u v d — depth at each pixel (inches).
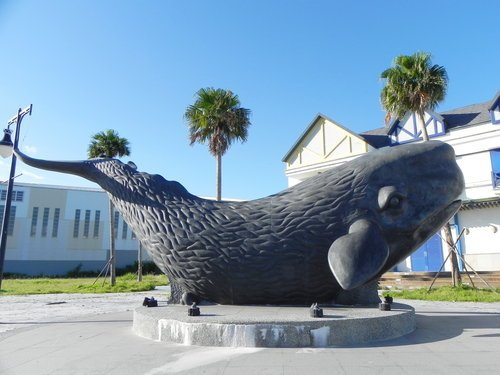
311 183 301.0
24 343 252.5
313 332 217.2
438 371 168.9
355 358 190.7
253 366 179.8
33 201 1833.2
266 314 246.4
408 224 281.3
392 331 238.7
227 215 298.8
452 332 256.7
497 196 829.8
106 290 849.5
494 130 848.3
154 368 180.4
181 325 231.5
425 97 693.3
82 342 245.4
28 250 1788.9
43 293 794.8
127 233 1959.9
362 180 289.7
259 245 282.7
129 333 270.5
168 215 309.3
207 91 860.0
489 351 203.5
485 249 853.8
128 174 345.4
